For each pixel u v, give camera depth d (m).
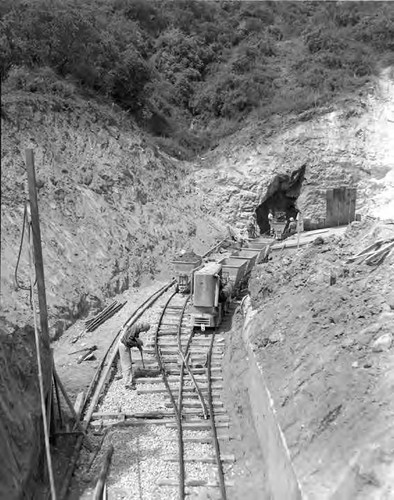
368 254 11.38
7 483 5.83
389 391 6.23
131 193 22.61
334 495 5.30
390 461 5.23
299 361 8.39
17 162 17.77
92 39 26.70
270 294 13.30
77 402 10.00
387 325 7.76
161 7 40.44
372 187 30.80
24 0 24.97
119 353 11.29
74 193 19.12
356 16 41.66
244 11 44.09
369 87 33.44
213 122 33.72
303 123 31.69
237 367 11.15
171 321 14.90
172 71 35.41
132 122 27.59
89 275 16.55
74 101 23.31
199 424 9.32
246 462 8.16
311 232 29.28
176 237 23.06
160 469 8.09
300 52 38.81
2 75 22.23
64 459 8.24
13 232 15.12
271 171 30.09
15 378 7.80
